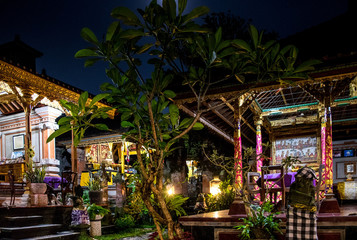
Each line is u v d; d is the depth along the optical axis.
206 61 3.62
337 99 10.85
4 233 7.68
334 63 7.66
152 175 3.79
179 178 13.65
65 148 17.83
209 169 14.34
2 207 8.01
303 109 11.38
